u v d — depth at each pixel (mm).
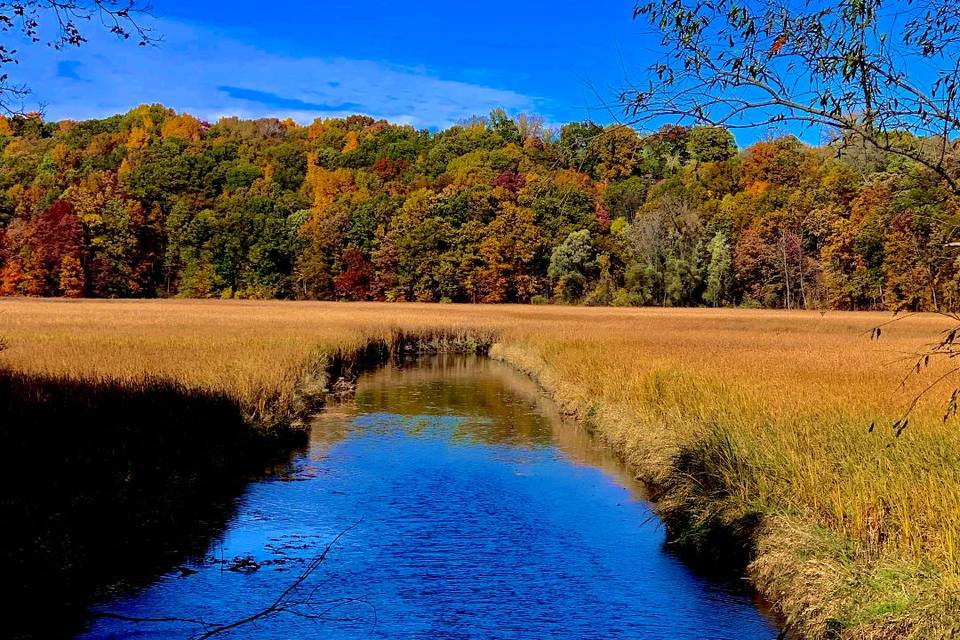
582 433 15578
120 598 6906
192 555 8141
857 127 3920
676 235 74125
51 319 35188
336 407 18594
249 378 15000
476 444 14367
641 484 11430
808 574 6430
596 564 8070
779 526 7379
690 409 12305
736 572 7742
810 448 8719
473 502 10406
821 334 31734
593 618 6707
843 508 7070
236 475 11609
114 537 7773
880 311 54094
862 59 3703
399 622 6570
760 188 69438
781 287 66062
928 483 6766
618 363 18625
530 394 21500
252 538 8758
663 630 6434
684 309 65500
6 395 11242
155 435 10672
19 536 6957
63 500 7875
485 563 8062
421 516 9727
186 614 6598
